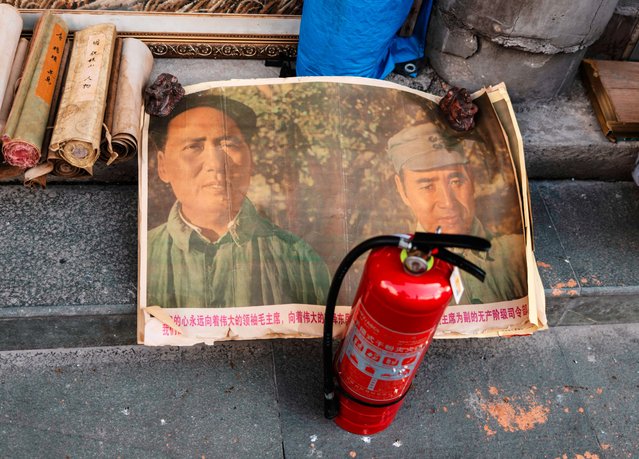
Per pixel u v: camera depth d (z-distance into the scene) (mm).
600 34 2551
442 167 2369
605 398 2379
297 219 2232
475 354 2410
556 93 2742
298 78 2432
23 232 2305
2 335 2195
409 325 1646
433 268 1637
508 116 2467
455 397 2301
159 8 2518
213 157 2279
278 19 2605
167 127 2303
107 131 2088
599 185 2783
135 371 2244
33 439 2074
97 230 2340
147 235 2164
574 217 2658
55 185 2441
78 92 2129
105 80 2188
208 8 2539
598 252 2557
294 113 2379
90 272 2234
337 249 2213
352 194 2287
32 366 2229
